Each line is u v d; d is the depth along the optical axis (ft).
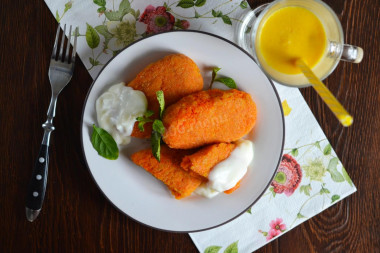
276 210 1.69
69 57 1.62
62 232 1.67
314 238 1.71
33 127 1.66
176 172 1.58
